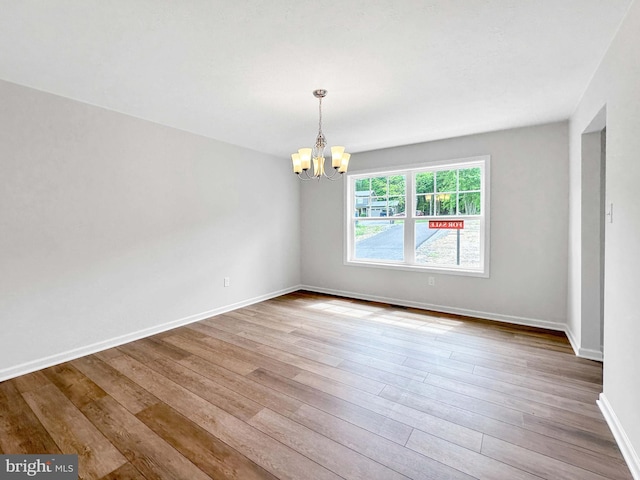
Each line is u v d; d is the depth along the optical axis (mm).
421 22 1716
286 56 2062
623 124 1685
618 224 1754
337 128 3574
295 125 3469
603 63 2047
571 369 2518
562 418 1896
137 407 2043
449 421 1884
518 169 3578
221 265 4113
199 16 1659
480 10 1618
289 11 1623
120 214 3082
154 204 3365
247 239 4480
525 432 1776
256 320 3812
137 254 3230
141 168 3244
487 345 3012
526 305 3607
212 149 3961
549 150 3414
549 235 3451
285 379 2395
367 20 1696
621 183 1707
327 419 1912
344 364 2637
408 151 4289
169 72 2271
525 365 2592
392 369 2541
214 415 1957
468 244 4023
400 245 4539
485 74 2303
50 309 2635
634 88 1545
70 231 2742
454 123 3400
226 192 4160
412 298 4383
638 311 1497
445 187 4164
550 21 1707
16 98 2426
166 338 3244
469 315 3955
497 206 3711
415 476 1482
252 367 2594
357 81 2414
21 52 2002
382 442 1711
